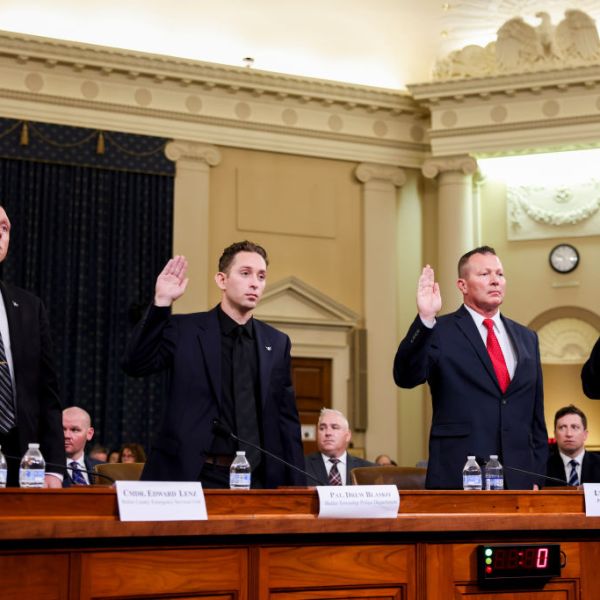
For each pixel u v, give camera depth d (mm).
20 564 2576
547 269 12969
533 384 4184
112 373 11461
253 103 12586
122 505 2691
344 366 12672
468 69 12664
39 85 11664
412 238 13227
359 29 12805
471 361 4133
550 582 3385
